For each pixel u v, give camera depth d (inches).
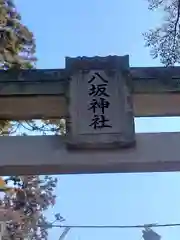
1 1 496.4
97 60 254.8
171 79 252.1
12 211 612.4
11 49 501.7
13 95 249.8
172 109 265.4
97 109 243.6
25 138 243.4
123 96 246.7
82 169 242.1
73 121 240.8
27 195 629.6
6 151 238.5
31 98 251.9
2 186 562.9
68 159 236.1
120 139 236.1
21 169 240.2
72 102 244.8
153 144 240.5
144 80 251.4
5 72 255.3
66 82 250.2
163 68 255.8
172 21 319.3
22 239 632.4
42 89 251.0
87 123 240.4
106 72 252.2
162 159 237.1
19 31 505.7
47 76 253.8
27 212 634.8
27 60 505.0
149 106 262.1
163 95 252.2
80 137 236.5
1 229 599.2
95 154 236.4
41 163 235.9
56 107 262.1
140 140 242.1
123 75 251.3
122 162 235.6
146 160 236.5
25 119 271.9
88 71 252.5
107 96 246.8
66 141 237.1
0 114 266.7
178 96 253.1
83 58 255.6
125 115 242.4
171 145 241.0
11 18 502.6
